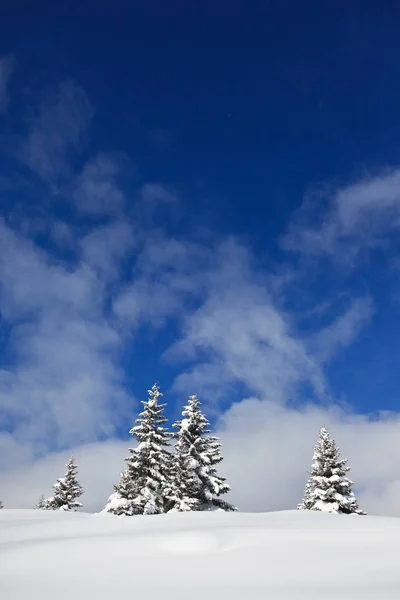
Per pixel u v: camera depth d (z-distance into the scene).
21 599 7.04
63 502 48.78
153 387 39.38
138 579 8.31
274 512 18.80
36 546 11.02
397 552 10.55
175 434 38.06
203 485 36.62
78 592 7.43
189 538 11.43
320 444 43.06
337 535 12.23
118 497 35.56
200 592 7.37
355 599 6.83
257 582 8.05
